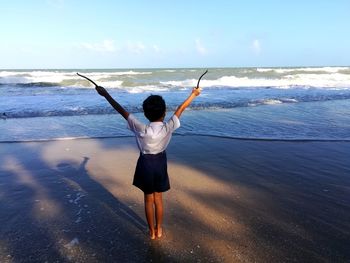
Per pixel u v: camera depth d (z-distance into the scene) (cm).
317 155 714
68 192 516
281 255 348
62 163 661
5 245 367
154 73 3388
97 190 525
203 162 666
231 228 404
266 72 3766
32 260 340
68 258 343
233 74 3519
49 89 1994
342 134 905
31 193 512
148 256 347
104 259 342
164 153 358
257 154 721
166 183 363
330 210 455
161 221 382
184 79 2953
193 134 898
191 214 440
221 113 1210
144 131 340
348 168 631
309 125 1016
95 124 1038
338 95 1753
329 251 356
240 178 577
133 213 446
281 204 473
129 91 1891
